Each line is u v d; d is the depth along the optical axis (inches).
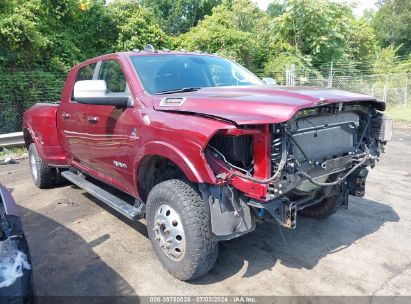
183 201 122.3
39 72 420.5
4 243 95.7
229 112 114.6
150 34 582.2
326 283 128.6
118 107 152.5
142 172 146.3
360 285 127.0
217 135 117.0
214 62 181.8
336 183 127.6
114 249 157.2
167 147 125.3
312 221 179.8
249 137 116.0
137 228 178.5
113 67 170.4
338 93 129.5
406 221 178.5
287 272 136.1
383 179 250.8
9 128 404.2
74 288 129.6
